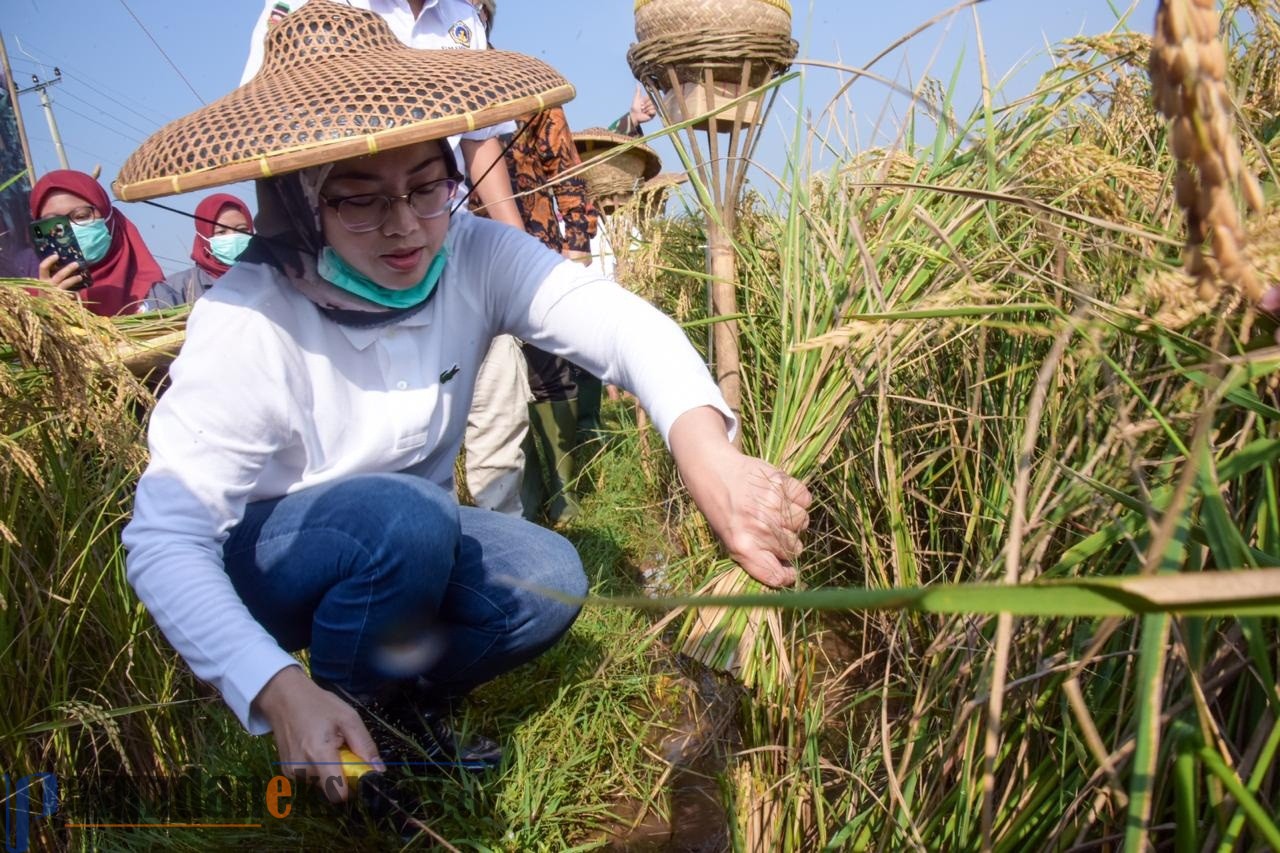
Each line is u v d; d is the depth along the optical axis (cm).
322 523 178
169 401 155
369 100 133
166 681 206
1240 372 81
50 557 191
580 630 259
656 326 166
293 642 202
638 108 434
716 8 200
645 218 320
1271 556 86
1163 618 71
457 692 213
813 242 207
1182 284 89
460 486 358
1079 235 126
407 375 175
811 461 179
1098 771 105
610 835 193
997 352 193
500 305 183
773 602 45
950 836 123
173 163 133
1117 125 182
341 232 152
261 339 158
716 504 148
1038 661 119
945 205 191
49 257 276
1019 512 85
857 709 194
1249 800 64
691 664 200
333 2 156
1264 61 158
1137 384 118
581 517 354
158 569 144
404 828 189
